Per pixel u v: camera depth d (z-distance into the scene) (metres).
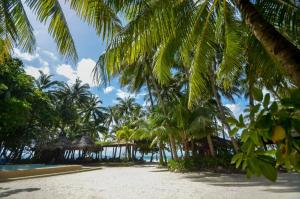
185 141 20.16
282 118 1.11
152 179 13.72
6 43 6.27
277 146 1.12
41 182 12.44
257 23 3.74
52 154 35.31
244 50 6.61
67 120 41.47
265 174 1.14
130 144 33.31
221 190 9.29
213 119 19.70
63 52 5.89
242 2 4.06
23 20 6.19
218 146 22.77
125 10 4.78
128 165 30.00
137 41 4.84
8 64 24.16
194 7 5.48
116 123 49.53
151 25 4.74
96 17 5.11
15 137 31.47
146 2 4.64
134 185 11.30
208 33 5.99
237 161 1.24
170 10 4.83
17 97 26.33
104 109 48.97
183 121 18.55
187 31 5.52
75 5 5.36
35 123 33.69
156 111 21.47
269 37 3.51
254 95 1.21
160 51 6.19
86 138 33.72
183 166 18.20
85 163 33.97
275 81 5.68
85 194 8.92
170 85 24.12
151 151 37.44
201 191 9.18
